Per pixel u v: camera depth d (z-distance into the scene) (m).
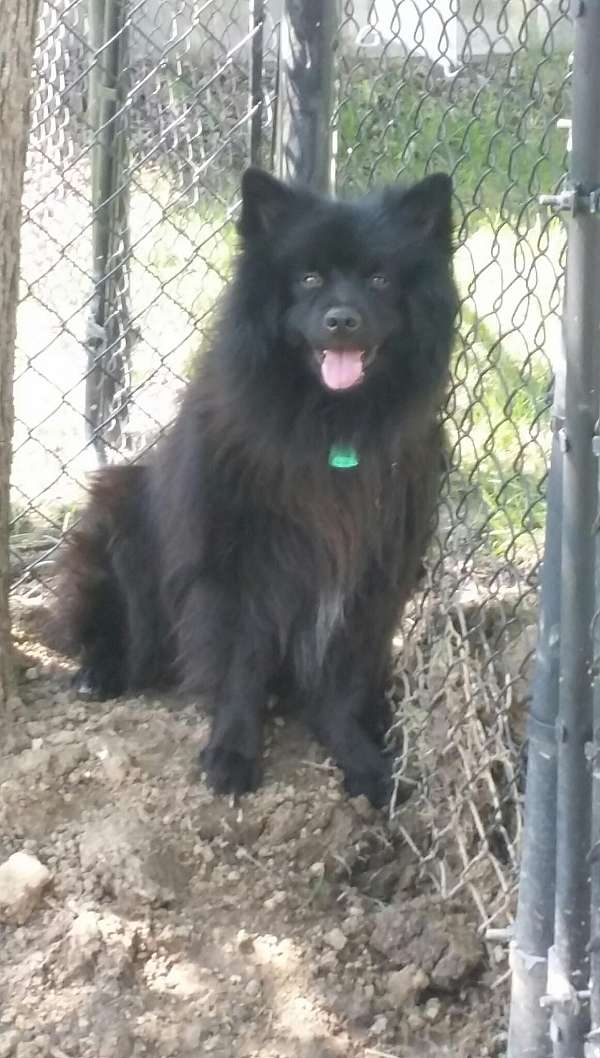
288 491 3.25
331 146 3.33
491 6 3.49
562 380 2.76
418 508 3.32
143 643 3.52
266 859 3.23
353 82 3.43
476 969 3.12
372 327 3.15
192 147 3.99
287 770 3.36
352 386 3.14
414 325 3.21
